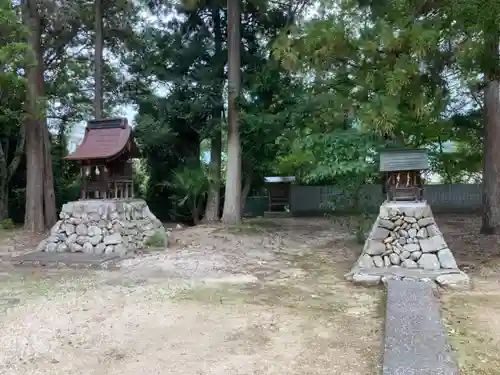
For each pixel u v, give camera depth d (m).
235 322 4.59
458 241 9.91
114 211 8.64
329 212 15.31
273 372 3.36
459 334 4.18
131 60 14.14
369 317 4.78
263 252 9.19
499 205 10.60
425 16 6.63
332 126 9.55
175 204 14.75
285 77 12.61
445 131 10.55
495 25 5.76
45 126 12.88
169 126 13.55
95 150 8.88
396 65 6.43
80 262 7.55
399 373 3.08
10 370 3.44
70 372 3.40
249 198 17.33
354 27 7.20
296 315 4.85
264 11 13.28
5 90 9.60
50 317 4.76
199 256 8.32
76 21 13.14
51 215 12.93
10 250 9.36
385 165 7.18
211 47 13.91
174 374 3.34
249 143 13.40
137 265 7.56
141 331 4.33
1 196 13.71
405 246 6.71
